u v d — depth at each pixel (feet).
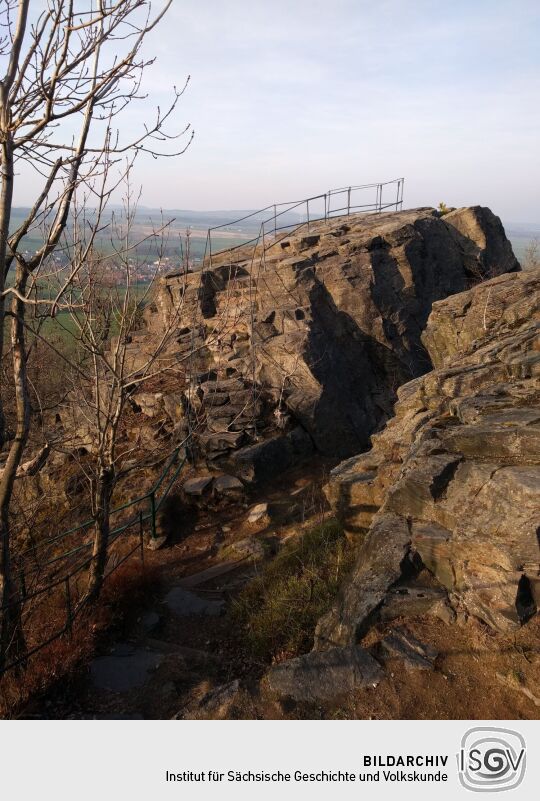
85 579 29.07
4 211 16.07
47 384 39.45
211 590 27.86
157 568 30.01
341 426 43.47
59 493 39.63
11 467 19.26
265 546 30.78
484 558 16.93
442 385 27.45
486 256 60.95
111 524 35.42
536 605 15.96
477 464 19.52
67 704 19.47
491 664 15.02
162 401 45.29
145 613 25.86
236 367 46.34
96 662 21.94
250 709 15.07
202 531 34.22
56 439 29.19
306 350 45.06
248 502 36.50
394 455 26.55
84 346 23.13
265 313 49.21
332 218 72.90
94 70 16.84
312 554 27.04
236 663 21.49
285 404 43.11
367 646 16.61
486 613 16.12
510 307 34.27
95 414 25.58
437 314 41.57
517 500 17.20
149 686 20.26
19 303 18.29
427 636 16.37
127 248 21.03
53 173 17.28
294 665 16.03
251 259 56.44
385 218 62.90
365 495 26.61
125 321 23.38
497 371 25.82
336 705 14.83
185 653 22.54
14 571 28.22
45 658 21.18
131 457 42.27
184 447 38.11
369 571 18.88
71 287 20.71
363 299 50.06
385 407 48.47
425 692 14.78
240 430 40.52
